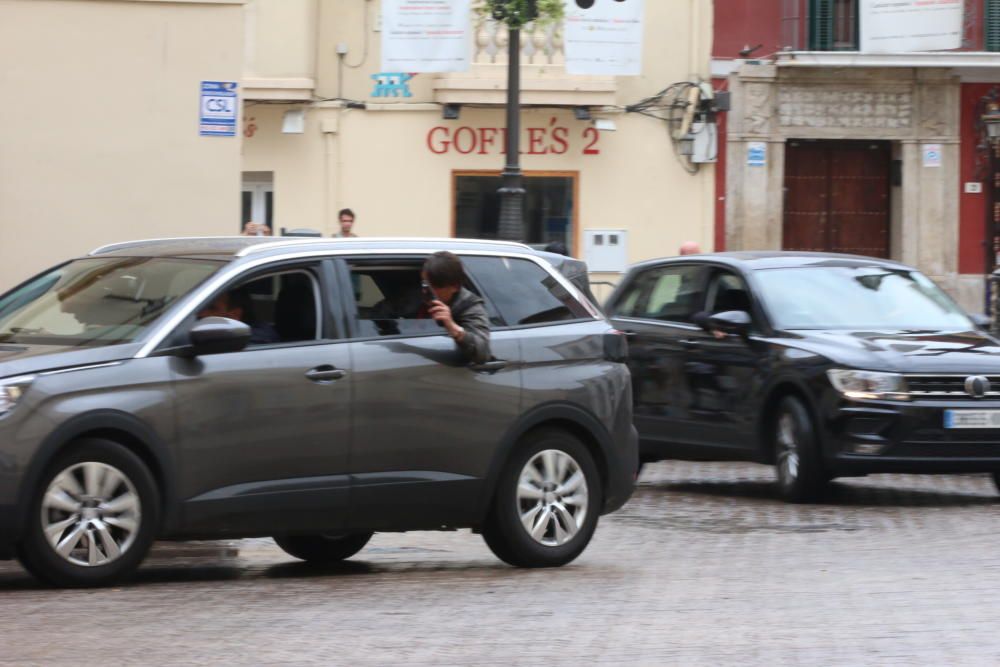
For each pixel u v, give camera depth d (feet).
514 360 69.26
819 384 93.56
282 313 64.34
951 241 207.41
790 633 53.57
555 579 66.80
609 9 176.35
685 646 51.19
